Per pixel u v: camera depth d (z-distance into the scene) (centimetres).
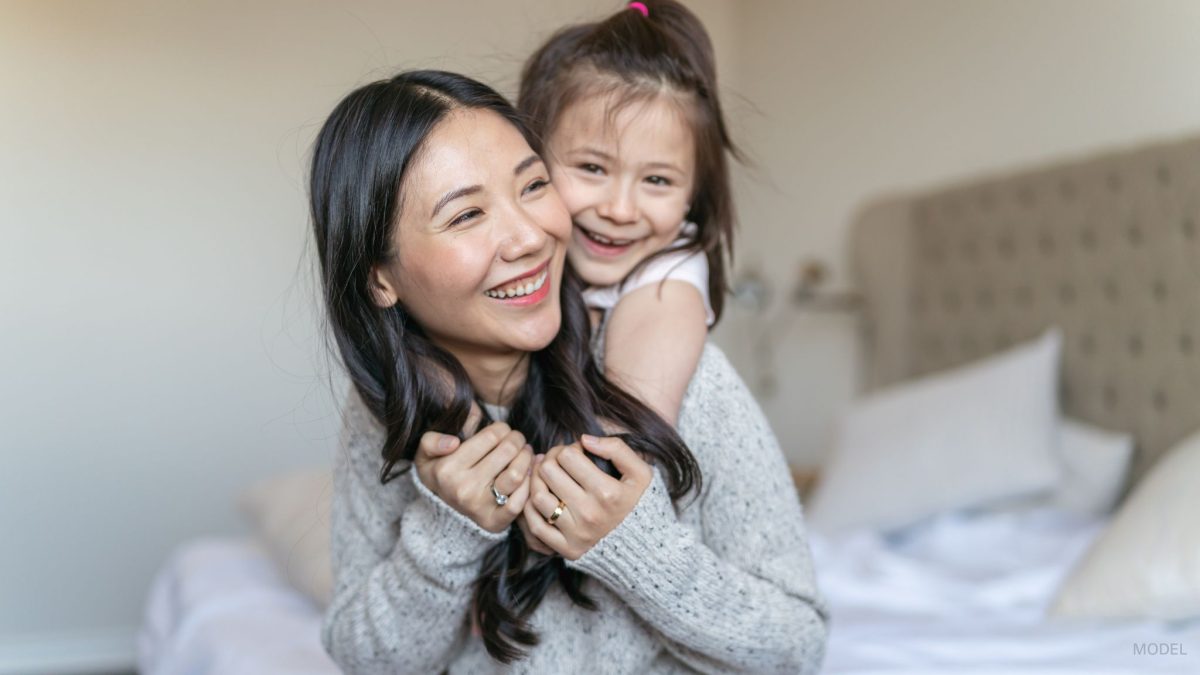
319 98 380
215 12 372
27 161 356
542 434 95
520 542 95
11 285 356
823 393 398
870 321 359
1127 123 277
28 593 359
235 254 375
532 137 94
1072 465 258
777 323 420
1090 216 275
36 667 357
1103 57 283
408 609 95
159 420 370
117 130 364
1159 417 256
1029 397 263
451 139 86
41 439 360
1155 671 151
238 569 250
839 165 387
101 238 363
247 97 375
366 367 93
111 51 363
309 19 379
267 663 177
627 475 87
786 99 413
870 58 371
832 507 270
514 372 97
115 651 365
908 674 152
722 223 112
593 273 106
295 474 278
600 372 98
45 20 357
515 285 88
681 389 95
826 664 162
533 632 95
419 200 85
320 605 210
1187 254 249
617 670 97
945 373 327
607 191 104
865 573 226
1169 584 177
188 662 209
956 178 337
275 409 377
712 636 90
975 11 327
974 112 329
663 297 101
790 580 95
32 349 358
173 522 371
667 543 87
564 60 109
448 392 93
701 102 107
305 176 113
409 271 88
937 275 330
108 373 365
